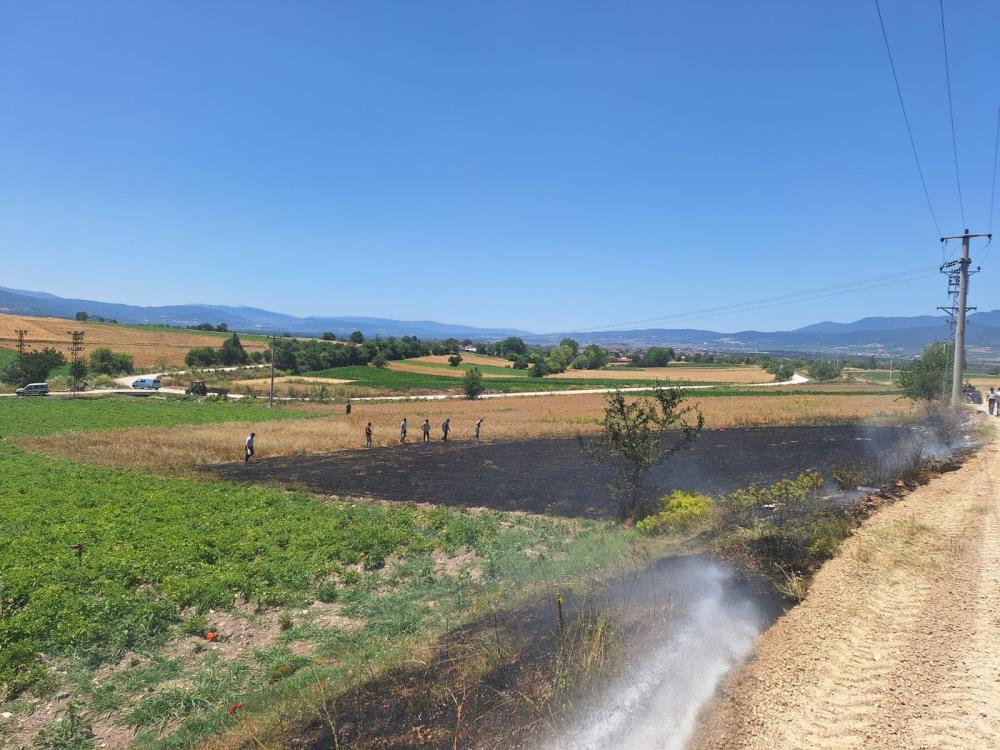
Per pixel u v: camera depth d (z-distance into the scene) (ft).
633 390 328.49
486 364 535.19
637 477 63.36
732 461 97.14
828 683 21.50
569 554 49.73
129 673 35.70
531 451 126.93
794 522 38.96
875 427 137.49
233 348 451.53
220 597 45.01
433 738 19.33
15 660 35.40
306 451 132.57
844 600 28.35
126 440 144.87
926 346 162.81
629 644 23.82
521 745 18.43
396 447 137.08
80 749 28.73
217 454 125.39
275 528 63.87
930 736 18.38
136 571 49.47
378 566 53.88
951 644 23.80
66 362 381.60
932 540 37.19
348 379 390.21
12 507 73.46
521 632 26.81
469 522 66.49
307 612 44.04
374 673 26.50
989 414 135.74
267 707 27.40
